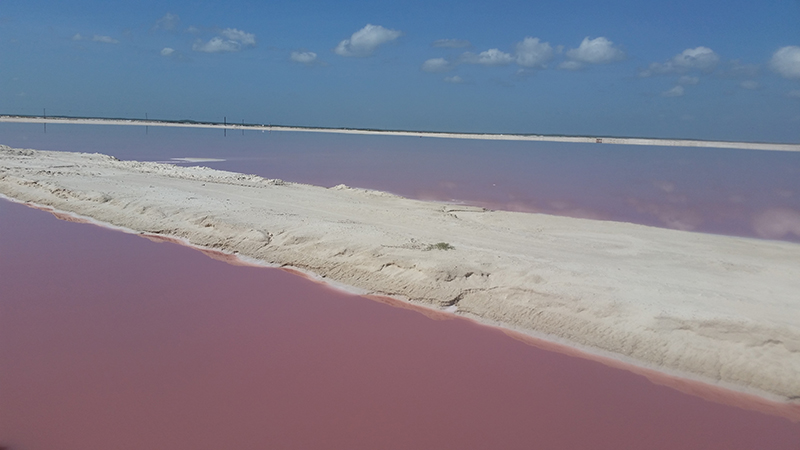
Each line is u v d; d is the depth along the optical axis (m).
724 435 6.45
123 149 44.28
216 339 8.80
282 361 8.10
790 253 12.95
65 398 6.96
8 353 8.13
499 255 11.80
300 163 37.41
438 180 28.62
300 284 11.55
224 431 6.31
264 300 10.59
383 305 10.45
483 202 21.48
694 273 10.90
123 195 18.50
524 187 26.20
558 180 29.31
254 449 5.98
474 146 70.00
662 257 12.16
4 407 6.72
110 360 8.02
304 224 14.42
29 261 12.69
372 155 47.22
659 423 6.68
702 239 14.38
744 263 11.68
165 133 77.94
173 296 10.69
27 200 19.62
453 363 8.16
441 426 6.54
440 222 15.33
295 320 9.66
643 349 8.29
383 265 11.60
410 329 9.37
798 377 7.26
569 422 6.68
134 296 10.62
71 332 8.92
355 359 8.22
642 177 31.52
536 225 15.83
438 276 10.76
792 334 7.84
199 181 23.17
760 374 7.46
